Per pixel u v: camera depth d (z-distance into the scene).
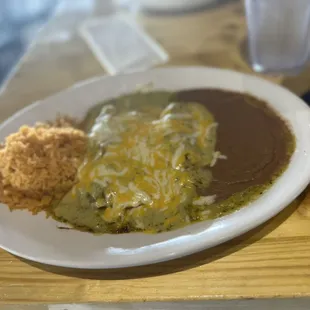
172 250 0.52
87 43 1.15
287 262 0.53
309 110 0.70
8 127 0.80
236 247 0.55
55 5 2.04
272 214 0.55
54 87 0.98
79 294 0.54
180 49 1.05
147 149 0.66
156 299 0.52
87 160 0.68
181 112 0.76
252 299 0.50
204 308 0.53
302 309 0.52
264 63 0.92
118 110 0.81
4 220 0.63
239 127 0.73
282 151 0.66
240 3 1.21
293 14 0.85
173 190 0.62
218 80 0.84
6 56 1.79
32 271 0.58
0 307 0.55
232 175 0.64
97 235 0.59
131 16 1.26
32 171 0.64
